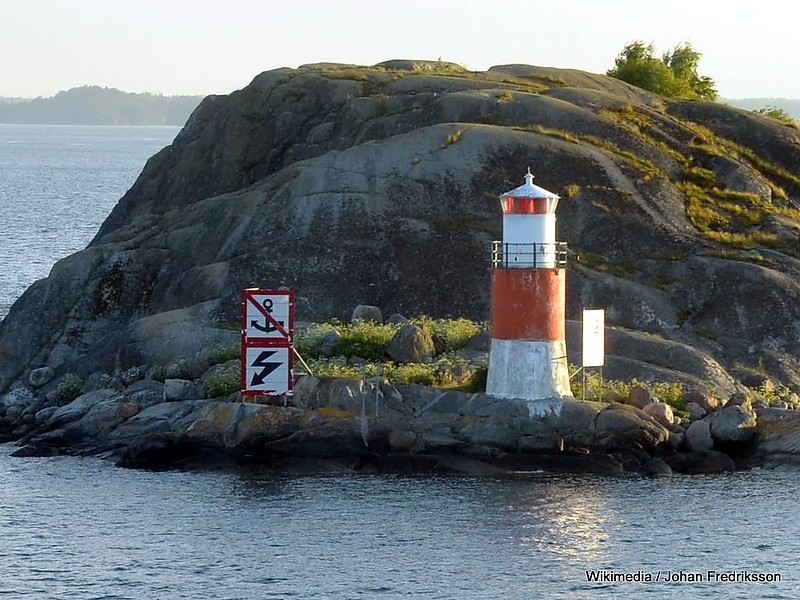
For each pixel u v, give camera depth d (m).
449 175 78.50
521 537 51.03
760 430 61.03
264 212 78.81
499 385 60.50
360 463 59.25
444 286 74.75
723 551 49.91
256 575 47.53
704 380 66.12
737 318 72.69
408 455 59.09
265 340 61.16
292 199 78.50
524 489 56.50
